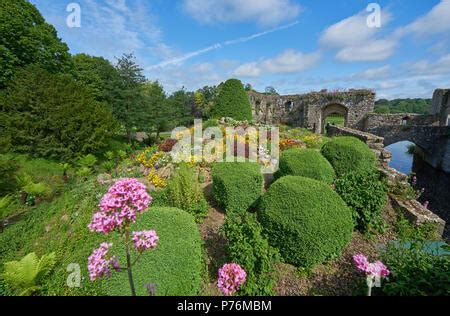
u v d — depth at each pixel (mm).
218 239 3562
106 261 1813
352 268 2965
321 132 19250
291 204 2941
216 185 4352
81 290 2762
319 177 4539
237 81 11508
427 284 2209
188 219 2973
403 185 4949
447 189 11234
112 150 13422
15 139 9930
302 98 20109
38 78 10750
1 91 10805
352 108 17625
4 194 7359
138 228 2715
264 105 21109
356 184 4020
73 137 10766
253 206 4137
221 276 2357
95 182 6887
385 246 3293
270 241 3035
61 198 6512
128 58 17078
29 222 5492
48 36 13727
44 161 10211
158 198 4410
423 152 17266
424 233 3756
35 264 3215
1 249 4477
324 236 2814
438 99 18359
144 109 17344
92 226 1718
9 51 11383
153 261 2465
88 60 18922
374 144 7051
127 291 2291
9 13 11469
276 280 2775
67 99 11148
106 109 13383
